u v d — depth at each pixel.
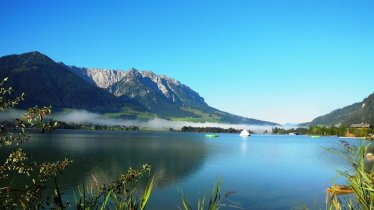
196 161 91.31
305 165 84.69
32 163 8.65
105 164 77.81
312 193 47.16
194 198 41.78
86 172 62.97
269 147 170.12
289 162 92.31
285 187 52.12
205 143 198.88
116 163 80.62
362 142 7.31
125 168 70.38
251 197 44.06
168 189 47.28
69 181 50.53
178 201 39.75
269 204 40.28
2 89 8.00
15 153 8.21
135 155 105.19
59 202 6.24
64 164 8.91
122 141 191.75
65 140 181.38
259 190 49.22
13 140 8.02
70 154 101.56
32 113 8.13
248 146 176.62
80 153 106.25
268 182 56.94
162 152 120.25
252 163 87.81
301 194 46.38
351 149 7.70
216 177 61.59
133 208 6.87
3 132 7.98
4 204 7.40
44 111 8.22
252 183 55.62
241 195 45.22
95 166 73.50
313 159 102.19
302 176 64.56
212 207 7.96
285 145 193.62
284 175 65.75
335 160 98.81
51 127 8.34
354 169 7.32
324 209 36.28
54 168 8.75
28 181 29.08
